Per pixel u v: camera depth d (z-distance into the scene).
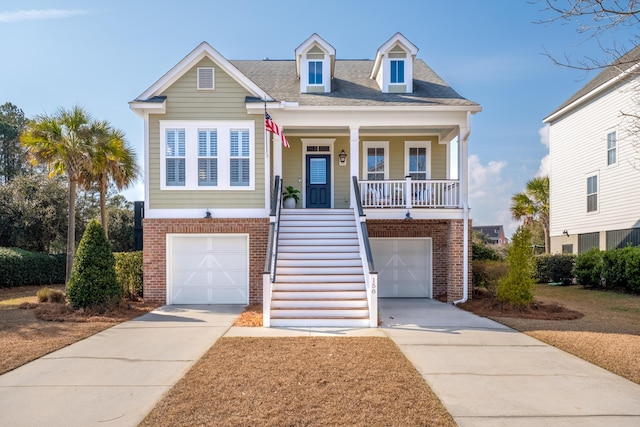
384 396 5.18
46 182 22.31
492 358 6.87
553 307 11.43
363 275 10.87
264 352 7.14
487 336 8.39
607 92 18.38
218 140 12.73
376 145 15.79
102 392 5.40
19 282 17.84
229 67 12.58
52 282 19.58
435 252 14.41
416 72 16.91
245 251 12.76
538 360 6.76
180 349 7.40
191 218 12.59
